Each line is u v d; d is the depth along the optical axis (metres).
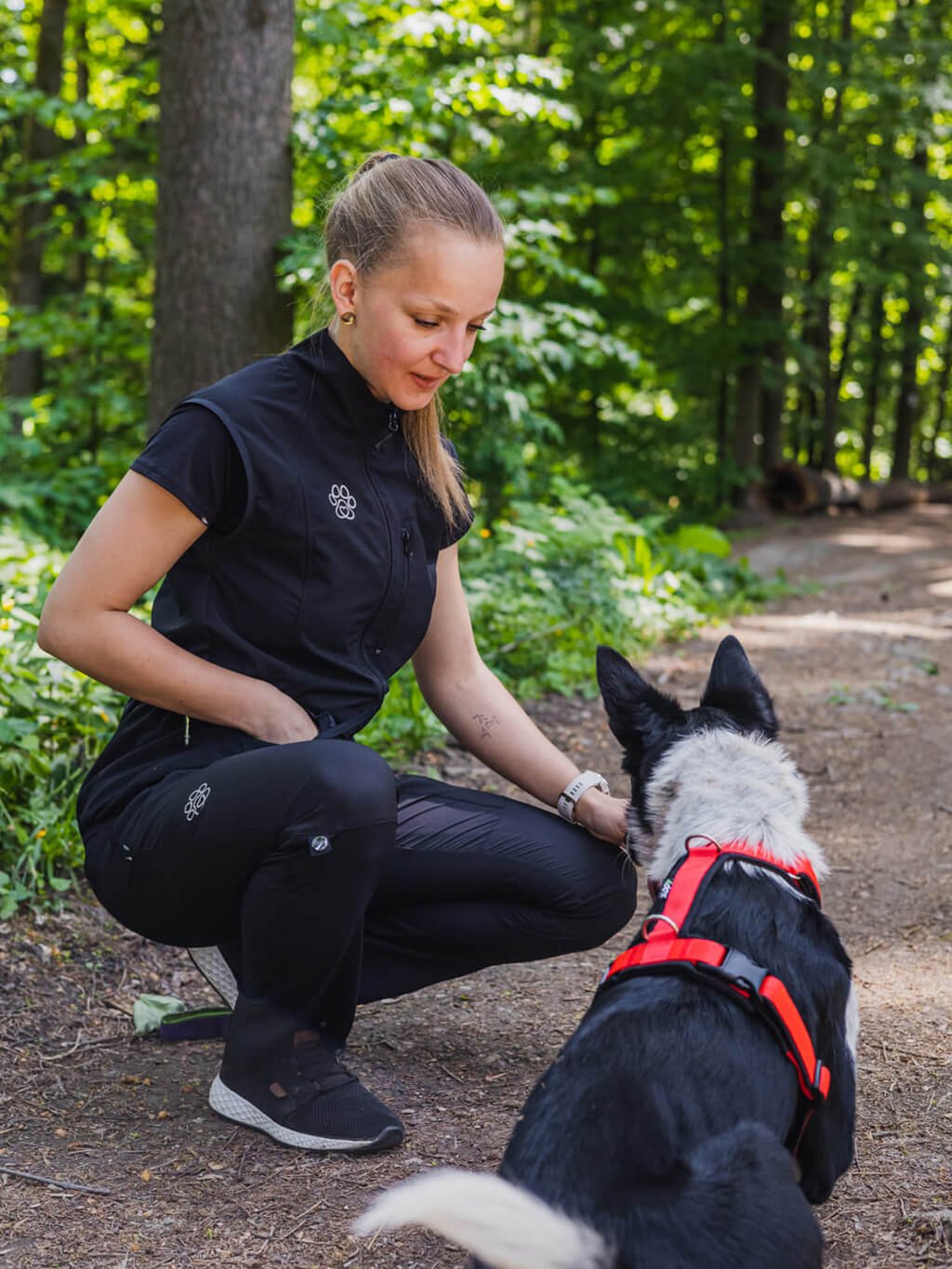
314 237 6.88
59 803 3.90
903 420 22.42
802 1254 1.58
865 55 17.09
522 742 2.74
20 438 8.71
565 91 14.35
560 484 8.10
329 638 2.44
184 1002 3.25
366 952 2.74
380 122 8.14
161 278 7.23
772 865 2.15
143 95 9.63
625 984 1.98
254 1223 2.25
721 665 2.58
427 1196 1.42
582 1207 1.60
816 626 8.63
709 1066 1.80
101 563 2.29
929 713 6.25
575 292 14.81
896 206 17.94
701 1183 1.61
